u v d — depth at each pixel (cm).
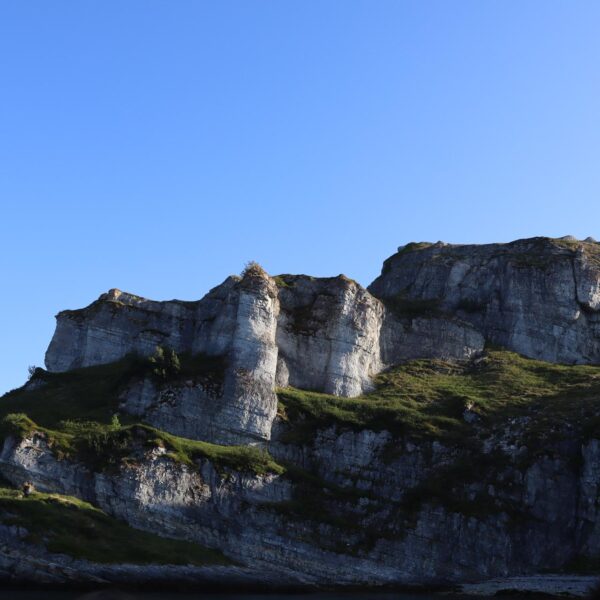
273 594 9062
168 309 12975
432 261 15150
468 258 14875
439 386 12562
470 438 11144
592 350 13700
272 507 10112
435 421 11450
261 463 10538
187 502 9888
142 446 10075
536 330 13775
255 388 11431
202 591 8912
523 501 10331
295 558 9794
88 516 9269
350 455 11175
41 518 8844
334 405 11831
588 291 13962
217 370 11569
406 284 15275
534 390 12094
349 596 8938
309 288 13188
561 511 10294
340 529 10062
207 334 12412
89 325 13238
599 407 10950
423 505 10312
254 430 11206
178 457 10081
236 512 10019
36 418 11031
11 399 12150
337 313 12788
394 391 12450
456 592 9562
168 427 11056
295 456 11188
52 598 7412
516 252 14725
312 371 12525
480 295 14400
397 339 13538
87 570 8469
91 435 10312
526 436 10862
